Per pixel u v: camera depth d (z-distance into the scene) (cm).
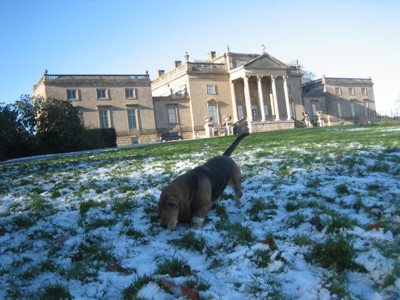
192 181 485
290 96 6894
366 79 8094
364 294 303
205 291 319
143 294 315
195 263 386
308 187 688
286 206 564
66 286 342
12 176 1101
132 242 451
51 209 632
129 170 1043
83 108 5000
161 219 454
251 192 677
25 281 367
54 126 3222
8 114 3044
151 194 695
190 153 1446
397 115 3975
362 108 7956
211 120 5588
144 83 5412
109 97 5175
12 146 3078
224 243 432
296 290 318
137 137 5312
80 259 410
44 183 920
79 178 966
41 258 424
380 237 396
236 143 646
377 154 1039
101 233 491
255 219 521
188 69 5856
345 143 1417
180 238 459
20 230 528
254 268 363
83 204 618
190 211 477
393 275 310
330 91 7594
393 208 495
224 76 6138
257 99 6372
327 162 950
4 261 418
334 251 356
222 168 550
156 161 1230
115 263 385
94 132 3788
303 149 1305
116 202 628
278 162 1011
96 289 334
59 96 4866
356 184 668
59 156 2281
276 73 6225
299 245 399
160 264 376
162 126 5612
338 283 311
